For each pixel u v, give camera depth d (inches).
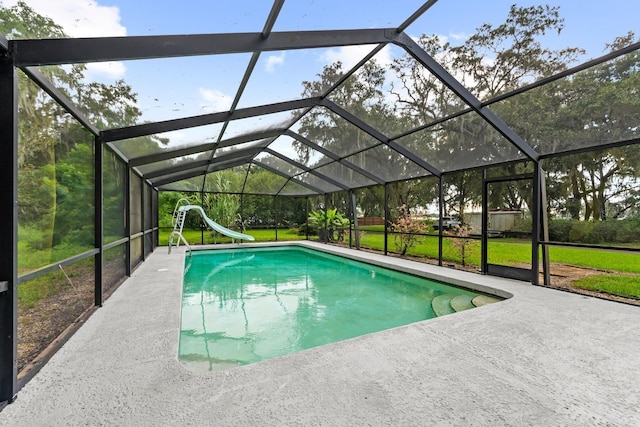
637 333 119.6
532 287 196.7
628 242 218.4
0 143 73.9
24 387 79.8
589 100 149.0
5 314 73.7
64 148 119.7
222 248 447.8
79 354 99.8
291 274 303.9
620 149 218.1
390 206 420.2
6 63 75.0
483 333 119.4
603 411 70.8
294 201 601.6
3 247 74.0
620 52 124.1
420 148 253.4
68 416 68.1
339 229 494.3
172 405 72.2
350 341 111.3
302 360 95.9
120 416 68.1
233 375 86.4
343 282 269.7
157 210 447.2
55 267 104.2
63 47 88.5
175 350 103.2
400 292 235.5
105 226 172.6
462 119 202.4
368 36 141.7
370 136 264.5
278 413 69.0
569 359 97.3
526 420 67.2
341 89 194.9
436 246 355.3
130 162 231.3
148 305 155.3
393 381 83.3
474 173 309.1
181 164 323.9
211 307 198.8
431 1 122.8
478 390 79.1
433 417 67.8
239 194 526.9
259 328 161.5
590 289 202.7
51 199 110.0
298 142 322.7
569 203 252.2
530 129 184.2
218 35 115.5
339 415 68.3
